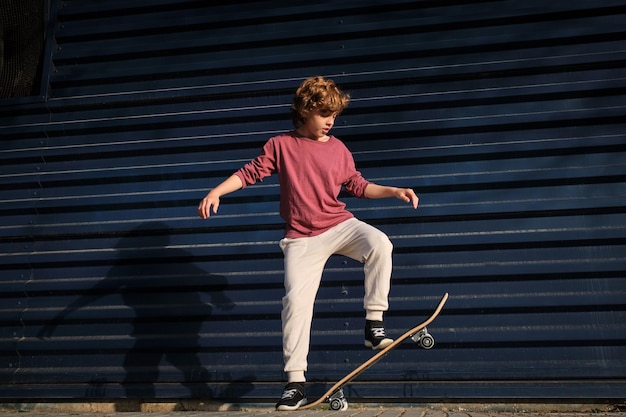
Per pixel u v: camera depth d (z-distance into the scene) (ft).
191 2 16.98
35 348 15.70
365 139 15.60
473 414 12.62
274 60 16.24
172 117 16.44
